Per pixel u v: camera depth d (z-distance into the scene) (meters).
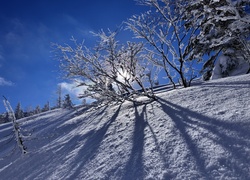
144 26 7.21
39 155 5.46
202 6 7.96
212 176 2.23
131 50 6.70
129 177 2.81
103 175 3.11
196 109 4.19
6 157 6.89
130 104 6.83
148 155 3.15
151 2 7.24
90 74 6.89
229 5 7.32
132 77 6.74
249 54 8.14
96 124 6.09
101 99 7.26
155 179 2.54
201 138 3.03
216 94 4.68
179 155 2.83
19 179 4.39
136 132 4.27
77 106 8.26
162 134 3.68
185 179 2.34
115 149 3.85
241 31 8.49
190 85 7.35
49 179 3.72
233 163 2.30
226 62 10.27
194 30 7.46
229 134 2.86
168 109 4.86
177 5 7.41
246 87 4.46
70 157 4.36
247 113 3.24
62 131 7.40
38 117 16.75
